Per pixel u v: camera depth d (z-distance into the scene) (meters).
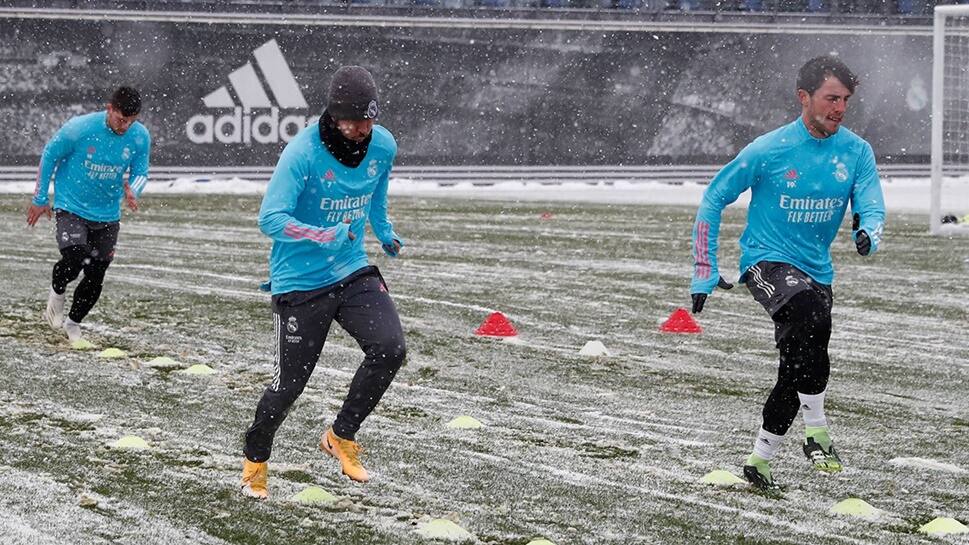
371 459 8.89
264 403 7.81
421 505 7.77
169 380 11.61
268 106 38.66
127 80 37.47
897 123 43.72
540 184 40.94
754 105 42.41
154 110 37.75
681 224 28.34
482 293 17.52
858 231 8.09
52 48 36.81
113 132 13.12
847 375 12.45
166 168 37.94
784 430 8.29
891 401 11.29
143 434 9.46
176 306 16.00
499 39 40.28
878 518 7.66
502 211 31.55
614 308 16.36
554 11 40.56
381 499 7.87
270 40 38.53
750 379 12.15
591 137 41.28
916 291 18.31
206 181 38.25
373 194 8.19
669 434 9.89
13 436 9.32
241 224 27.00
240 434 9.53
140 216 28.67
